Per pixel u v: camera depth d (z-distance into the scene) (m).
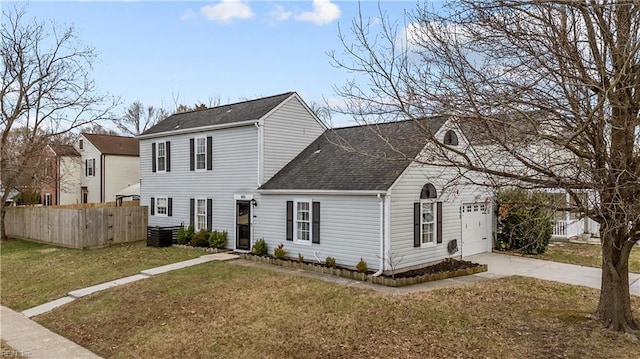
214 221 18.75
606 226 6.59
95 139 34.91
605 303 8.02
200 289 11.80
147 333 9.15
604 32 6.11
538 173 6.98
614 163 6.23
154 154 21.84
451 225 15.41
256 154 17.00
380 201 12.86
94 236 20.02
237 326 9.05
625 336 7.35
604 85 5.89
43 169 29.05
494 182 7.16
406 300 10.05
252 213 17.09
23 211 23.20
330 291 11.05
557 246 18.30
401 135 10.97
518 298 10.16
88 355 8.30
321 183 14.73
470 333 7.94
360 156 15.31
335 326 8.66
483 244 17.02
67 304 11.61
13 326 10.23
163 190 21.30
